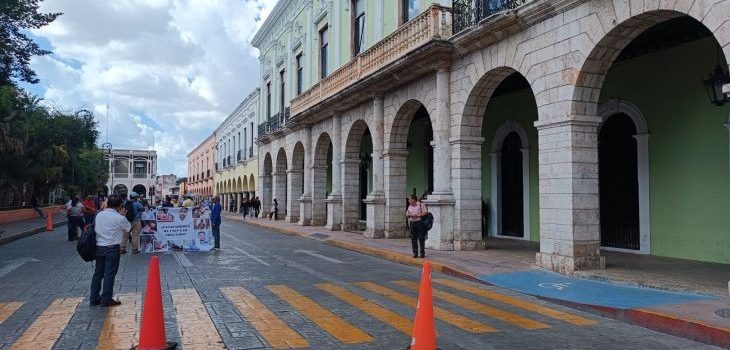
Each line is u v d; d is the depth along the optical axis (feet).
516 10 37.76
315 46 87.86
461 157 47.06
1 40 59.31
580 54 33.53
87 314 24.32
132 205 50.49
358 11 71.72
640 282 29.91
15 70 63.62
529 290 29.84
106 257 26.21
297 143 94.17
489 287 32.07
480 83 44.73
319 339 20.26
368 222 63.57
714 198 37.06
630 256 40.86
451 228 47.91
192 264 42.01
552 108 35.76
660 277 31.40
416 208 43.29
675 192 39.83
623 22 30.66
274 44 116.57
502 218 60.59
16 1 57.06
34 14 59.77
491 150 61.46
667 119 40.47
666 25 35.40
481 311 25.49
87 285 32.12
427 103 52.06
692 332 21.06
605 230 46.42
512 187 59.21
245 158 153.48
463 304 27.12
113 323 22.63
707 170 37.58
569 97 34.24
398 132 60.23
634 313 23.45
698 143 38.19
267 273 37.17
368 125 65.92
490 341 20.27
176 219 52.24
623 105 43.88
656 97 41.27
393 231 60.90
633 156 43.88
